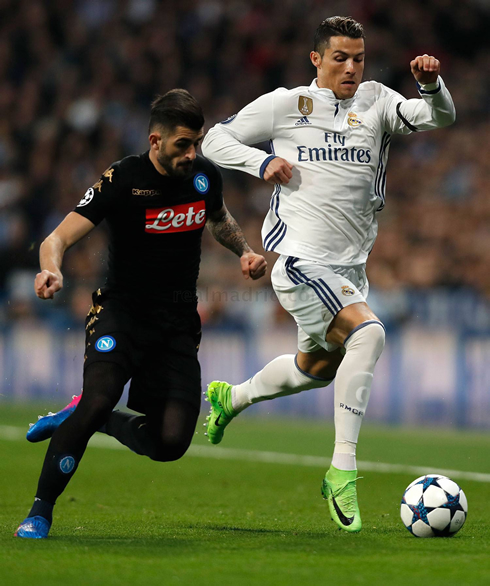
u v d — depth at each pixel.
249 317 47.84
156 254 15.20
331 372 18.69
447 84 62.41
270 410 48.81
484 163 56.62
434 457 31.27
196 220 15.32
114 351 14.81
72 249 55.38
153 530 15.73
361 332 15.92
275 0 66.38
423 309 44.44
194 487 23.81
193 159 14.48
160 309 15.41
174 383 15.42
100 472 26.81
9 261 59.03
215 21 67.12
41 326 53.22
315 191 17.19
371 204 17.53
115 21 69.00
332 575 11.24
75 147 63.28
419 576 11.23
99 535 14.84
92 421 14.07
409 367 43.56
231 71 65.81
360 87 17.72
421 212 54.28
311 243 17.19
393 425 43.94
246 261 15.70
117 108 64.94
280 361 19.08
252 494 22.52
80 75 67.19
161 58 67.19
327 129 17.25
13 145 65.19
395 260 51.47
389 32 63.53
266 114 17.50
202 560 12.20
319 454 32.50
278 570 11.54
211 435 20.58
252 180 58.62
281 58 64.69
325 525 16.95
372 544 13.95
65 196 61.66
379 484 24.80
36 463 28.27
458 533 15.55
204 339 49.22
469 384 41.53
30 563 11.77
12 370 54.69
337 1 64.00
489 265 49.09
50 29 69.75
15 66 69.19
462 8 64.56
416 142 59.38
